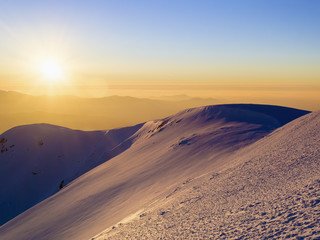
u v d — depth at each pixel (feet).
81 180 141.08
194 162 81.61
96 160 277.44
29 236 79.61
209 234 19.52
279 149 41.96
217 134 109.60
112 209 67.72
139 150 155.84
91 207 80.79
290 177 27.48
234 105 189.88
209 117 170.19
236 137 94.94
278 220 17.93
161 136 171.01
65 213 87.61
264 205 21.81
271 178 29.76
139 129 284.61
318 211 17.24
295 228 16.02
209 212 25.21
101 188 99.55
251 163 41.39
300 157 33.12
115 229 37.09
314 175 25.00
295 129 51.19
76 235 58.85
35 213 108.99
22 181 262.26
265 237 16.14
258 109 175.11
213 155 80.84
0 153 310.65
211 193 32.76
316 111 57.47
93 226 59.47
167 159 102.01
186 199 34.83
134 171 105.60
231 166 47.73
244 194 27.37
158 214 32.48
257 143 65.16
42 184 263.08
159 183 72.84
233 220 20.77
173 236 21.97
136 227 30.83
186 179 61.26
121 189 85.56
